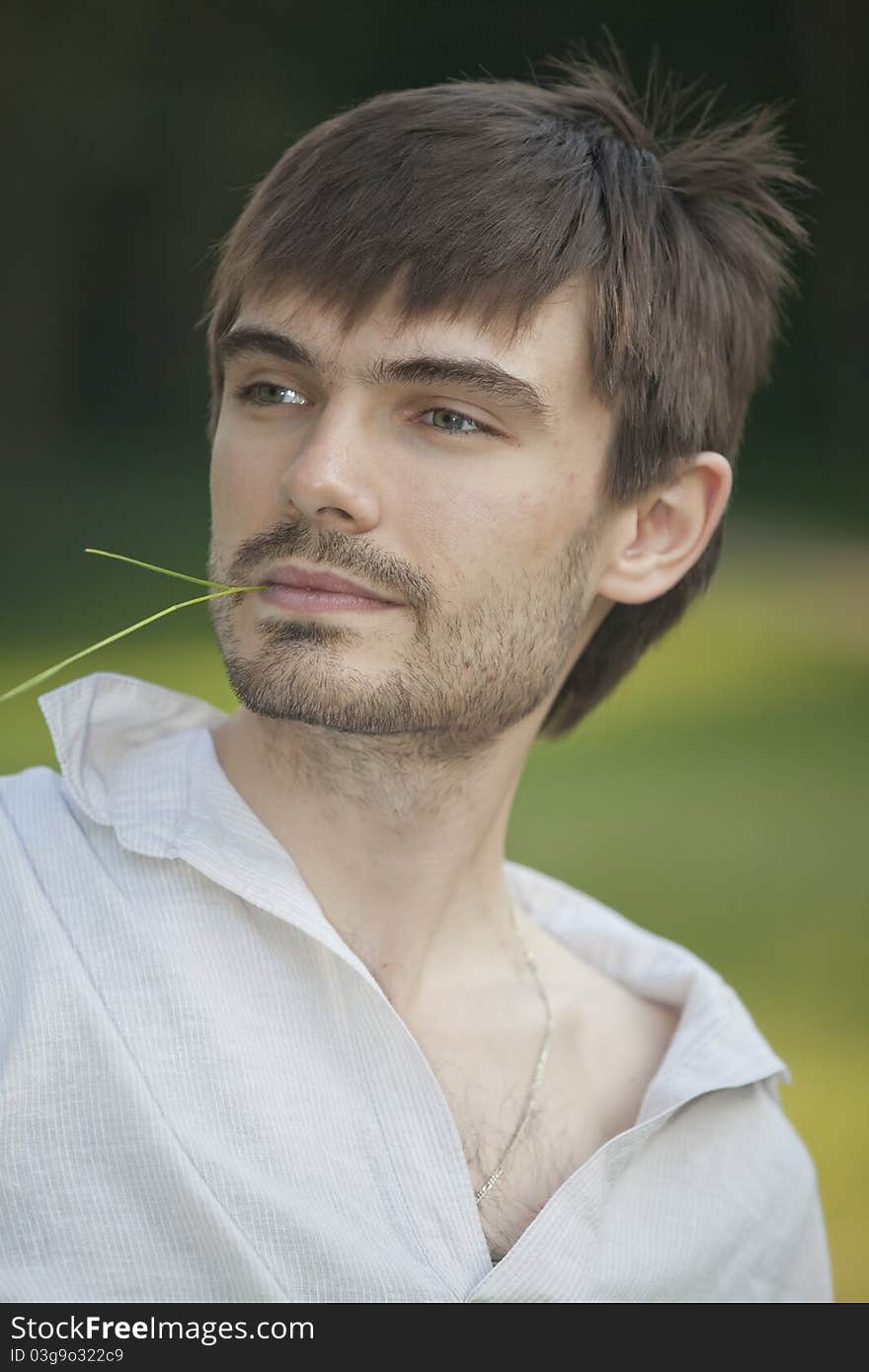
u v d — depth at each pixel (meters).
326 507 1.63
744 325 2.08
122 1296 1.51
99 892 1.68
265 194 1.80
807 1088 4.11
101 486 12.75
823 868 5.77
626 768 6.88
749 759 7.10
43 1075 1.55
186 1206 1.54
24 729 6.51
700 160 2.03
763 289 2.13
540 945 2.10
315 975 1.68
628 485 1.88
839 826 6.26
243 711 1.84
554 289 1.72
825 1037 4.41
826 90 15.04
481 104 1.83
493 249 1.69
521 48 17.28
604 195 1.83
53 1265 1.51
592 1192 1.76
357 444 1.65
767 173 2.10
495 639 1.72
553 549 1.77
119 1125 1.55
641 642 2.15
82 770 1.76
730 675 8.55
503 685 1.74
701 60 16.91
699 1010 2.03
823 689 8.34
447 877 1.84
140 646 8.41
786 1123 2.05
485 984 1.94
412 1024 1.85
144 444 14.37
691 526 1.98
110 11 15.23
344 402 1.66
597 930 2.21
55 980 1.59
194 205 15.62
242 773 1.82
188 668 7.89
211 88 15.90
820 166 15.16
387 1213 1.63
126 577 9.92
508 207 1.72
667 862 5.70
